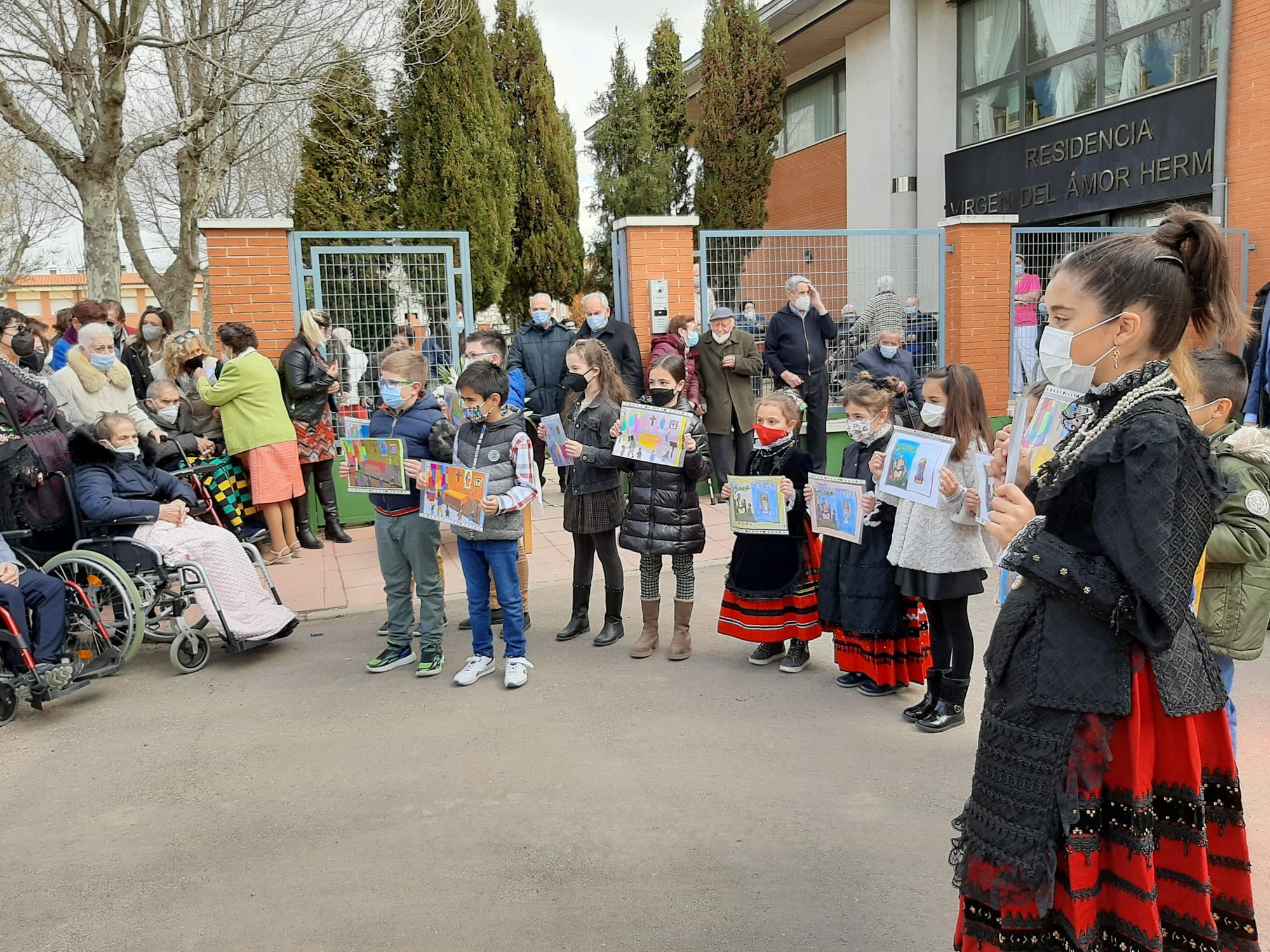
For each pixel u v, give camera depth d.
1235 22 11.33
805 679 4.79
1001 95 15.40
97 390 6.27
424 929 2.82
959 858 2.02
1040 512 1.87
